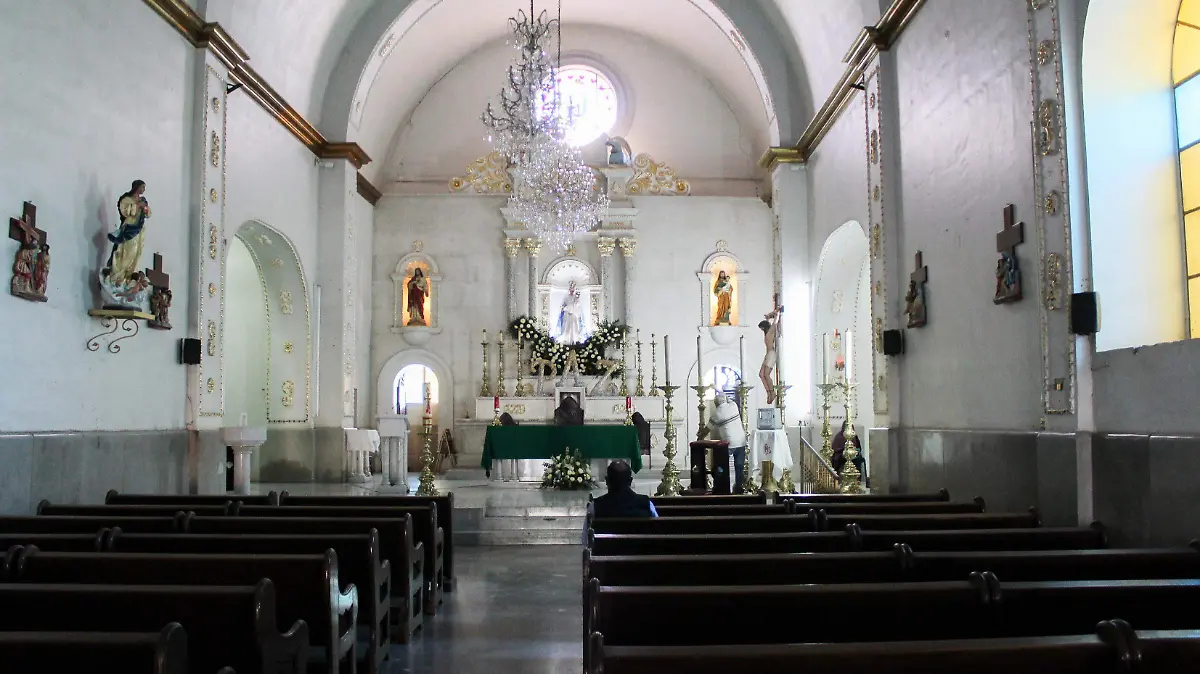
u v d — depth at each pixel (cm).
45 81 848
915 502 823
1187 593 373
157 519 668
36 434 823
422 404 2053
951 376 1029
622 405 1891
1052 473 766
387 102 1958
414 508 770
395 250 2055
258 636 364
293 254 1574
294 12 1441
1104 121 748
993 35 904
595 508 696
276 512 775
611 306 2064
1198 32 710
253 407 1648
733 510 751
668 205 2084
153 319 1016
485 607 789
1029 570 451
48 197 852
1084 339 736
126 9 999
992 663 270
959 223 1003
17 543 562
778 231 1805
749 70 1864
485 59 2138
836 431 1697
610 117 2144
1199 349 599
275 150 1473
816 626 358
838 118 1517
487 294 2053
